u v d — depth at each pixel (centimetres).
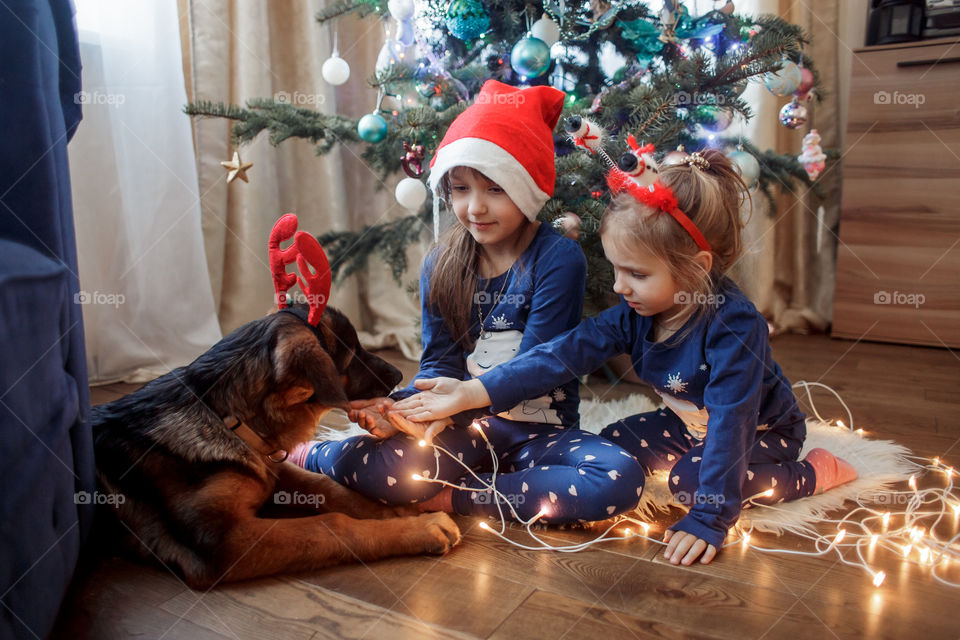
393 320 314
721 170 146
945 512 150
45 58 110
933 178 288
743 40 223
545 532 145
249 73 273
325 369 129
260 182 284
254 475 136
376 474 148
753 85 308
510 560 133
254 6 270
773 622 113
